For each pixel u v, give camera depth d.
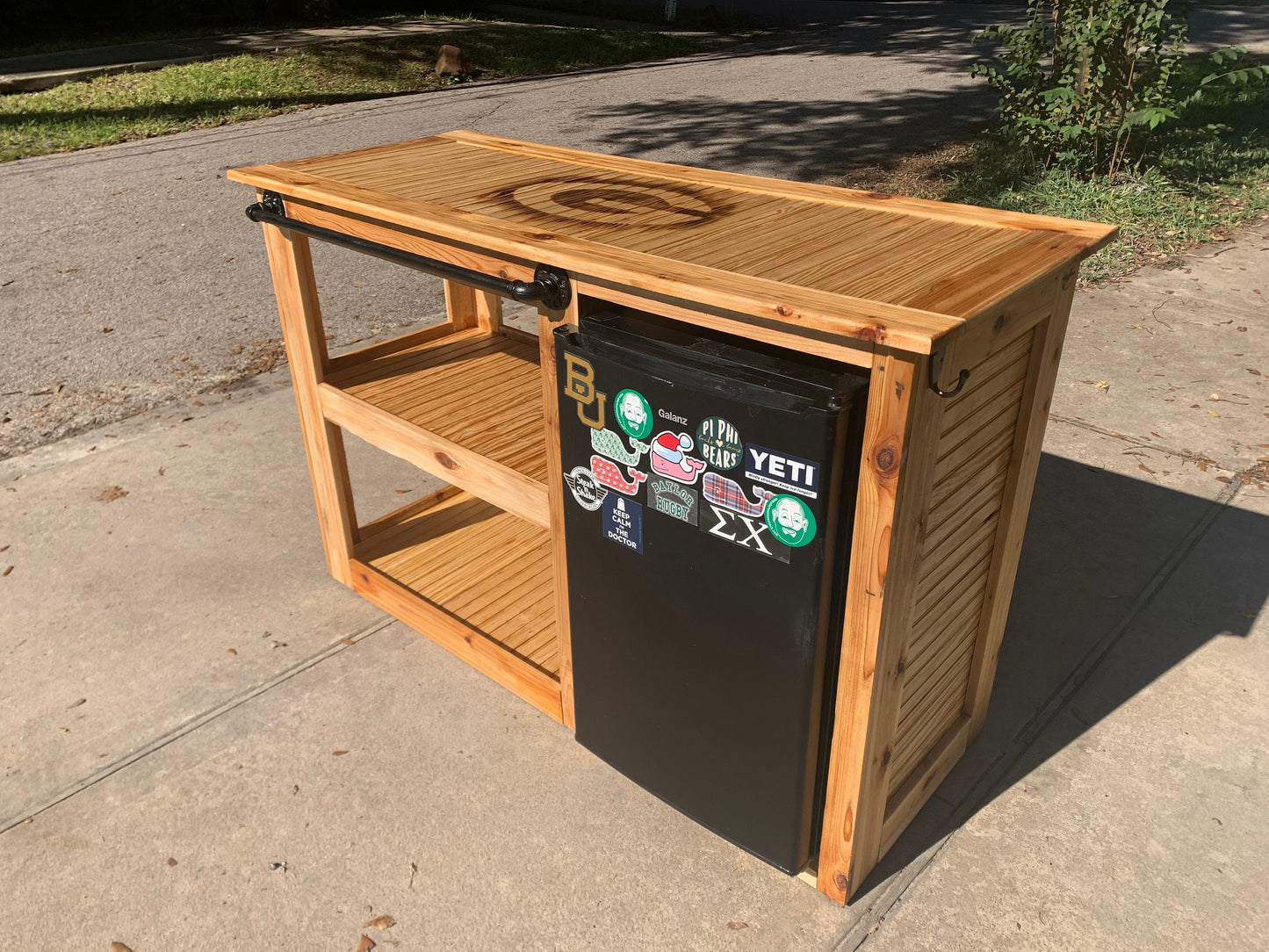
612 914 1.93
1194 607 2.78
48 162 7.92
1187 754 2.28
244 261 5.75
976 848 2.06
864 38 15.38
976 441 1.75
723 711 1.88
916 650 1.86
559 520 2.08
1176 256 5.52
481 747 2.35
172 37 13.06
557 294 1.83
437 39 12.91
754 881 2.00
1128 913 1.90
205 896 1.97
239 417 3.93
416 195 2.23
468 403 2.63
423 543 3.06
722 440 1.62
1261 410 3.81
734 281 1.61
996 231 1.91
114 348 4.57
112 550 3.11
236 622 2.79
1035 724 2.38
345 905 1.95
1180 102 6.65
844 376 1.55
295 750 2.34
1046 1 6.91
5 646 2.68
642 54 13.55
